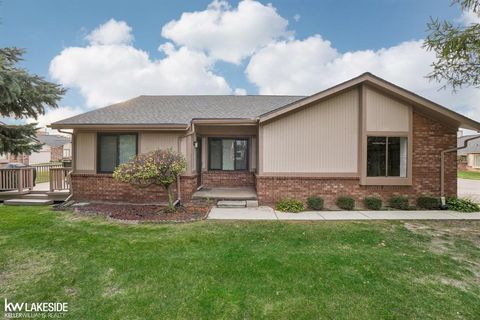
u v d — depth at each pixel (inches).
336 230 245.4
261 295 135.0
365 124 344.8
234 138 475.2
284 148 355.3
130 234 231.8
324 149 353.4
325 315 119.2
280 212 320.2
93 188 375.6
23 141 225.5
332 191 352.2
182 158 329.4
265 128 356.5
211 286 143.6
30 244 206.1
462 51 197.3
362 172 345.1
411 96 330.0
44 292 138.1
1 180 382.3
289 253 189.0
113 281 149.3
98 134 376.2
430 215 305.4
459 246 205.5
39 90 198.5
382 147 349.1
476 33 188.2
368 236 228.2
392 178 344.5
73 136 377.7
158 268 164.6
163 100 515.8
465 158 1296.8
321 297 133.3
